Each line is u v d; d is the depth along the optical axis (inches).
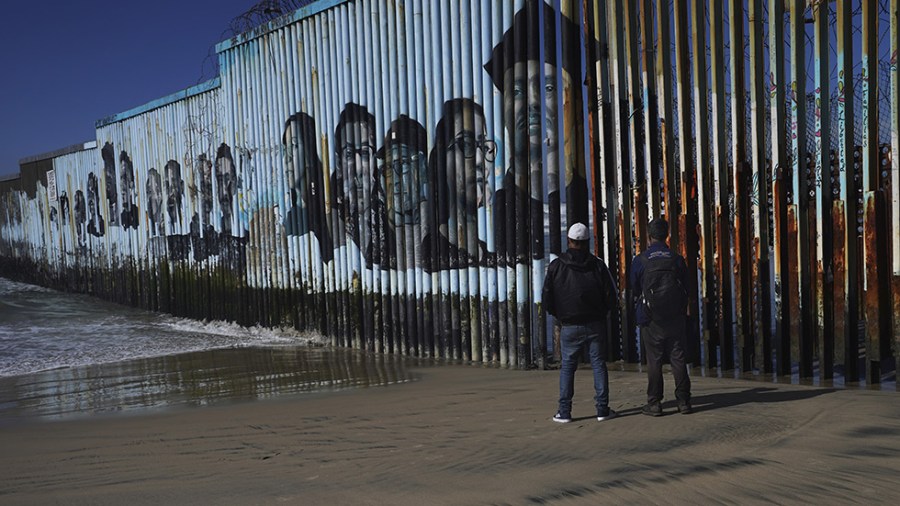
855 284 270.4
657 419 210.7
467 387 293.0
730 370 303.6
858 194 311.3
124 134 716.0
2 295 855.7
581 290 211.6
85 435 235.1
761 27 287.3
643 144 318.3
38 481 176.1
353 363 387.2
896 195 256.1
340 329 453.1
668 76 309.7
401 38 398.9
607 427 203.9
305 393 303.4
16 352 453.1
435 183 389.7
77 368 398.3
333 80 445.4
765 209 289.0
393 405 260.7
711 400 237.0
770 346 293.7
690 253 307.4
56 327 575.2
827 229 275.4
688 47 308.5
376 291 425.1
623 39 322.0
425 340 399.2
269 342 481.4
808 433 177.3
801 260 281.1
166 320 620.4
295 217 481.7
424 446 192.5
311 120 464.4
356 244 438.0
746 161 295.1
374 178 422.9
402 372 350.0
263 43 500.4
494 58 354.9
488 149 360.2
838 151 282.4
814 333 318.3
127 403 299.4
